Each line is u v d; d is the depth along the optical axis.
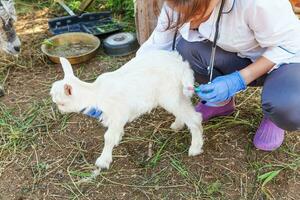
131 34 2.99
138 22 2.80
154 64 1.88
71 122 2.36
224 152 2.12
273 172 1.97
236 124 2.27
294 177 1.99
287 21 1.73
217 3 1.70
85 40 2.98
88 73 2.75
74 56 2.78
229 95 1.87
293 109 1.81
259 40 1.81
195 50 2.08
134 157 2.12
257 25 1.74
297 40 1.78
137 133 2.26
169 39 2.07
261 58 1.84
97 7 3.46
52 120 2.38
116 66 2.80
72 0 3.55
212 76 2.14
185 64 1.93
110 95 1.85
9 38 2.67
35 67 2.85
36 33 3.20
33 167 2.10
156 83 1.89
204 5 1.48
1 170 2.10
